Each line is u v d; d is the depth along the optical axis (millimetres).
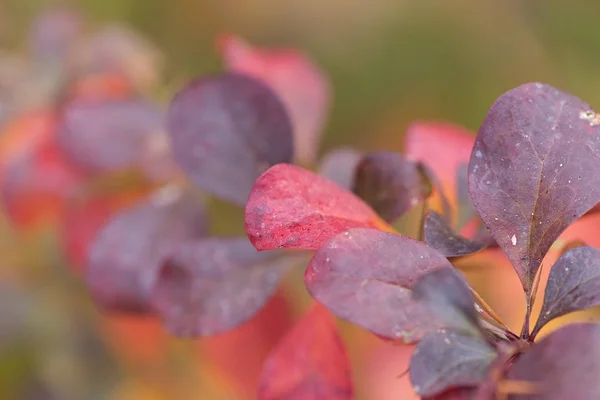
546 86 211
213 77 248
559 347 189
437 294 196
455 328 195
